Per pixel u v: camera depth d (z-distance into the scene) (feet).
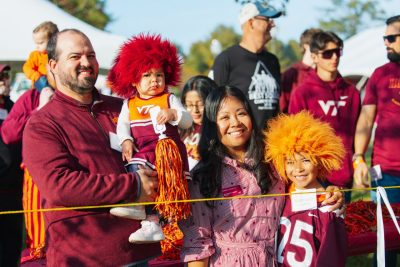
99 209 11.12
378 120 21.33
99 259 11.03
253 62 22.84
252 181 11.75
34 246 15.30
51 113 11.23
